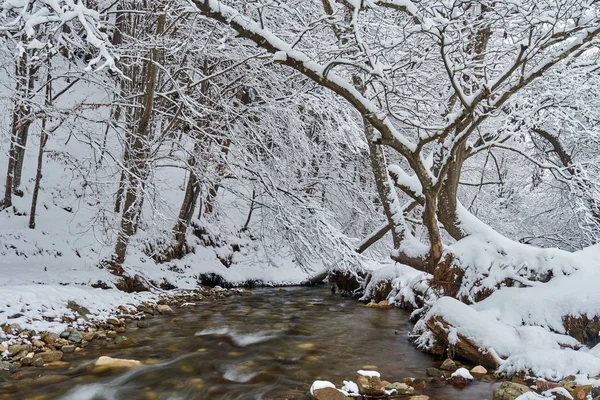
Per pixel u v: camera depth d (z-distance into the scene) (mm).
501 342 5746
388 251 17766
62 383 5199
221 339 7477
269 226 14352
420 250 9602
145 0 10867
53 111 9438
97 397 4867
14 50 7910
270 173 12812
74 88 17016
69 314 7559
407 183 10242
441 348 6547
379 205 17172
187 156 12141
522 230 17406
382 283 11789
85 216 13703
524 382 5055
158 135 11320
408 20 8875
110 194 10281
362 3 6699
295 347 7039
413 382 5262
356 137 11180
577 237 14891
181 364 6023
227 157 12258
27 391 4930
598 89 11172
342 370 5832
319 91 11398
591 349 5488
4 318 6520
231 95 12555
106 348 6652
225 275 15703
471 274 7906
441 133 7164
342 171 16078
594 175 12148
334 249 11328
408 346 7113
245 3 6758
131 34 11430
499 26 8750
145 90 10523
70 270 10633
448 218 9398
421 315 8828
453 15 8125
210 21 9992
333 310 10656
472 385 5156
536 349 5523
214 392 5039
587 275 6684
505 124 9859
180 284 13195
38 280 9344
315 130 13922
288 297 13047
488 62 8352
